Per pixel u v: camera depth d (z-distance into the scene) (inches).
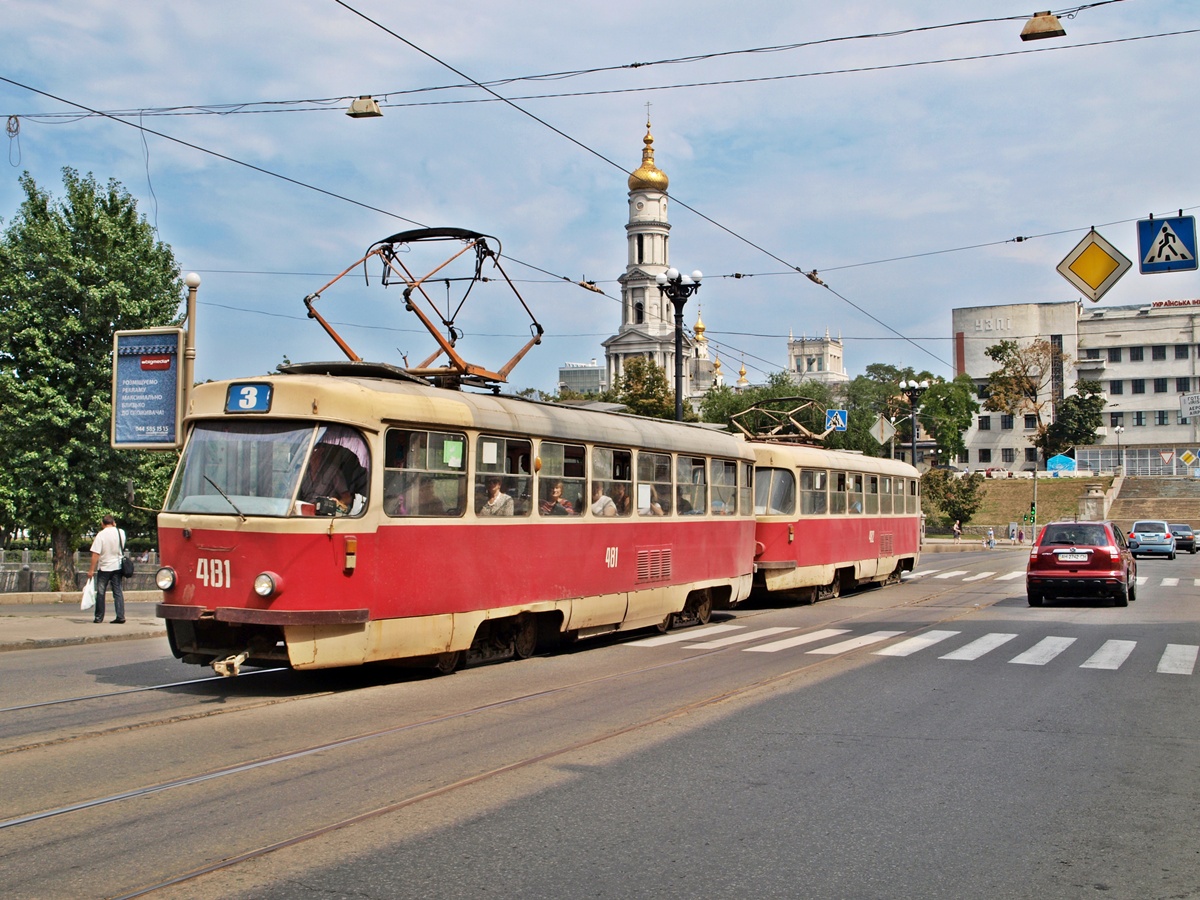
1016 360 4534.9
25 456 1093.1
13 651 583.5
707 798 280.8
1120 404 4773.6
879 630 701.9
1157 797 288.0
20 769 302.4
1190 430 4660.4
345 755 322.7
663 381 2345.0
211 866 223.3
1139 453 4699.8
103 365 1111.0
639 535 637.3
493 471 507.5
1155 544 1908.2
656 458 663.1
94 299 1085.8
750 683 469.1
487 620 511.5
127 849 234.2
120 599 700.0
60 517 1109.7
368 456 436.8
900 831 254.7
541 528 542.6
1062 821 264.8
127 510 1176.2
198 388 448.5
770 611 861.2
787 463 902.4
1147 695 444.8
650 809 269.6
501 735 353.1
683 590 687.7
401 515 450.0
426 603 461.4
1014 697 438.6
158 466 1176.8
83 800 271.1
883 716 395.2
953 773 311.4
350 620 422.3
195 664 483.8
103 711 390.6
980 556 1987.0
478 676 484.4
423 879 216.7
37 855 229.9
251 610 407.5
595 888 213.0
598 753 329.4
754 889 214.4
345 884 213.3
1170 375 4712.1
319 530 415.5
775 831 253.1
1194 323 4685.0
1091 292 652.7
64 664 523.5
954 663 538.9
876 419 2384.4
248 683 459.5
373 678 474.3
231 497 424.2
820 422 2174.0
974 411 4756.4
